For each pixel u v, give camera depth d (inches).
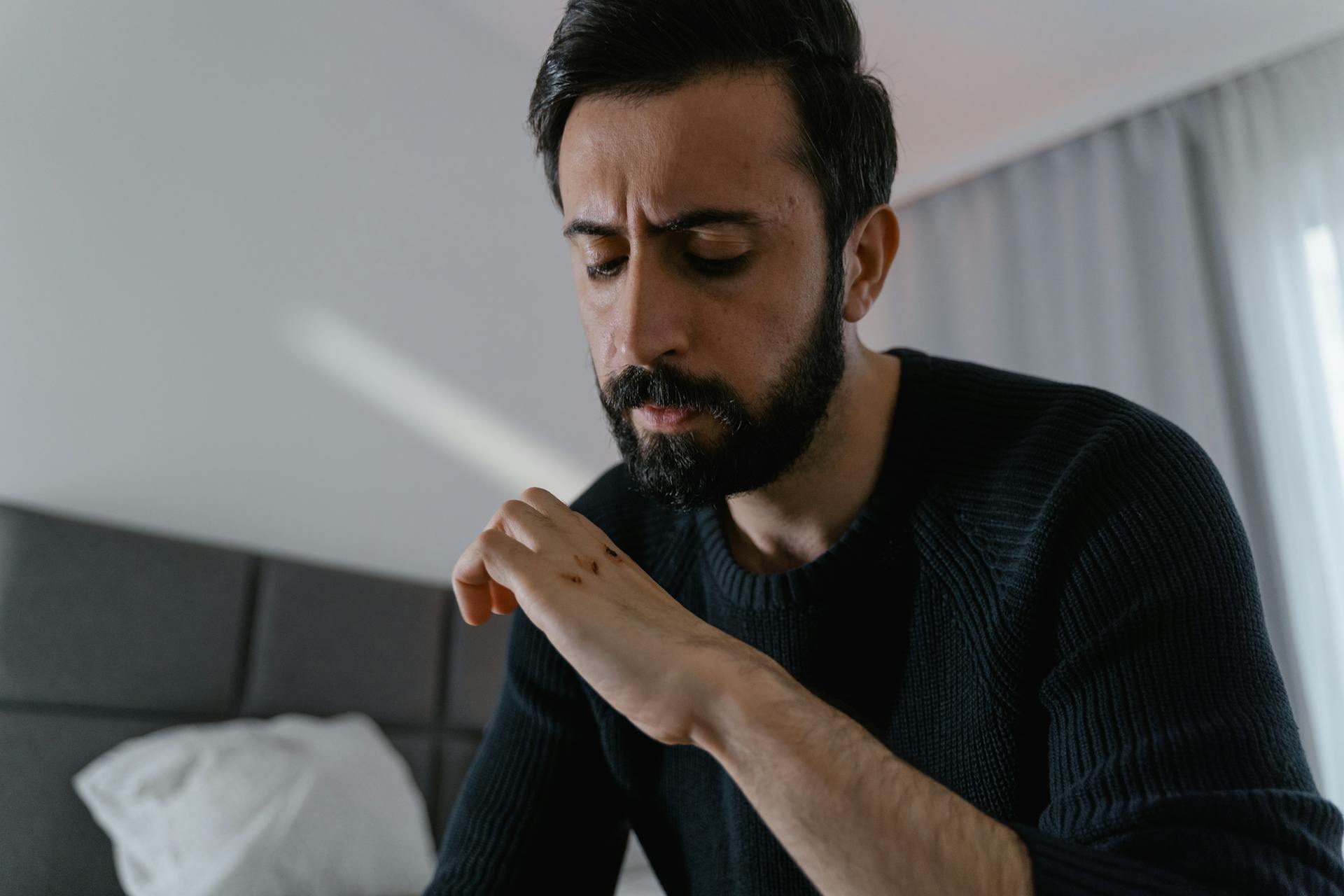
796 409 26.9
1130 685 22.7
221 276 92.0
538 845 34.4
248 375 92.0
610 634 21.9
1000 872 18.0
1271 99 123.9
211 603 79.4
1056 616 25.8
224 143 94.7
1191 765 20.6
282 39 101.9
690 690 20.6
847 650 30.3
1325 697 106.9
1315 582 110.0
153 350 86.0
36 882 65.1
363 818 71.4
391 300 105.4
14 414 77.3
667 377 25.6
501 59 124.6
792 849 19.1
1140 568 24.2
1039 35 122.5
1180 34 122.8
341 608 88.7
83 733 69.9
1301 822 19.6
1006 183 144.8
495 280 116.3
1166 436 26.5
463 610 27.1
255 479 90.6
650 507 37.4
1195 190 128.4
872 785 19.0
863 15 118.5
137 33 90.4
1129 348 127.1
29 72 82.9
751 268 25.9
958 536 28.8
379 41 111.2
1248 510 116.4
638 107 25.8
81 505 79.5
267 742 73.2
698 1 25.8
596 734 35.4
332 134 104.2
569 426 120.1
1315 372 115.2
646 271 25.6
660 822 34.9
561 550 24.8
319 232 100.7
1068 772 23.2
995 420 30.2
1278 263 120.4
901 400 31.2
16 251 79.6
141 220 87.4
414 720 92.3
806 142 26.9
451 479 106.6
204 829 65.1
